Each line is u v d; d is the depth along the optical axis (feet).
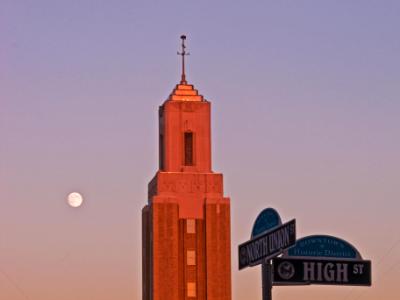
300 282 342.44
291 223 326.24
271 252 333.21
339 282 345.72
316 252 345.10
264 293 334.65
